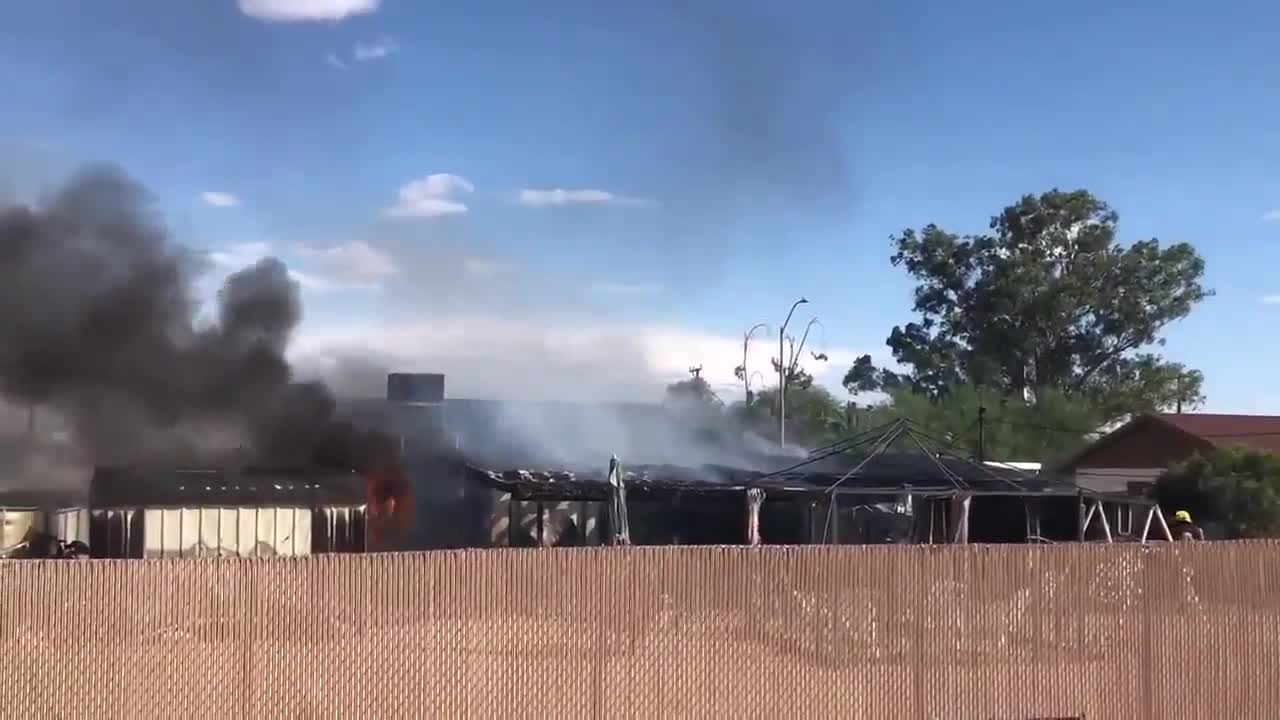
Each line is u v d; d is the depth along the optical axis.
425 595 9.44
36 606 8.85
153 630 9.02
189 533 19.86
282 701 9.20
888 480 19.56
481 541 24.75
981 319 53.50
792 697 9.99
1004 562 10.45
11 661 8.80
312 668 9.26
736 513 21.48
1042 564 10.52
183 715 9.03
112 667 8.94
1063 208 52.78
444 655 9.45
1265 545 10.85
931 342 55.16
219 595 9.14
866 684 10.13
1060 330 52.50
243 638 9.16
